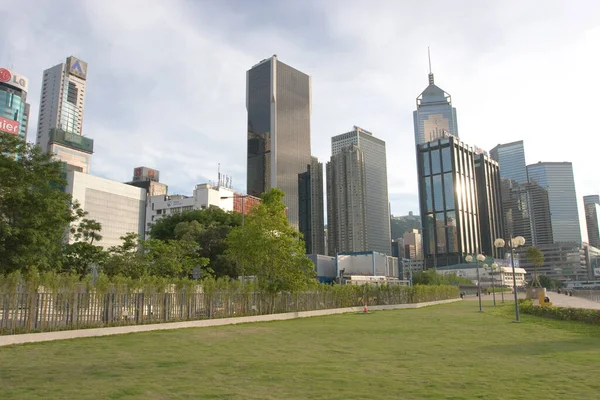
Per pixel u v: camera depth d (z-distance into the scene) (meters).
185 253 48.59
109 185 123.12
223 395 8.94
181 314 26.84
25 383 10.11
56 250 32.53
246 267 37.94
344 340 18.97
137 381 10.30
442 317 33.03
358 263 114.38
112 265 40.38
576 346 16.20
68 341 18.67
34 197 27.34
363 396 8.86
